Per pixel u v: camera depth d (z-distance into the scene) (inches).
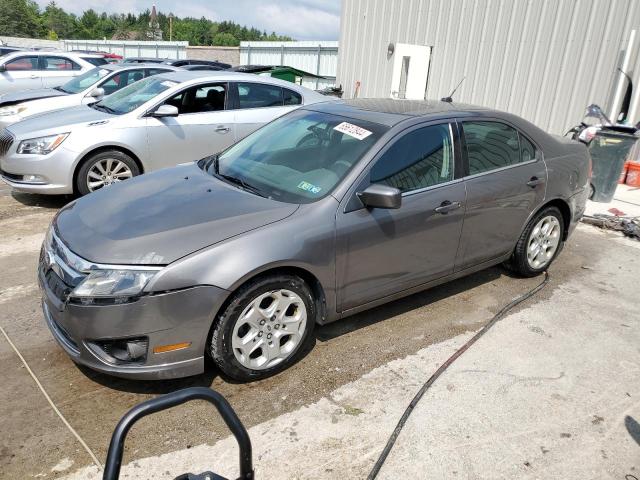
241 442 60.9
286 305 120.7
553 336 147.4
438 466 99.2
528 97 375.9
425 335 145.3
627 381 128.3
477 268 164.2
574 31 342.3
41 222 223.9
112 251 108.4
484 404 117.1
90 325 105.3
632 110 323.9
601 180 284.0
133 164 246.1
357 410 113.8
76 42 1459.2
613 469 100.6
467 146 152.6
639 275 193.6
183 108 257.6
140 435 104.2
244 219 118.4
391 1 469.1
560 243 191.3
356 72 525.7
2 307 151.1
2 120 327.0
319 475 96.3
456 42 416.5
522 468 99.7
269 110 278.7
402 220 135.0
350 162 133.0
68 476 94.1
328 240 122.4
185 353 109.7
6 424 105.8
